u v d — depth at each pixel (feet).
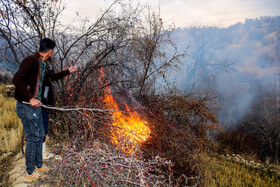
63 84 12.82
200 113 16.88
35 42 12.86
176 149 13.16
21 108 7.52
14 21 11.62
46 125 9.45
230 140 33.63
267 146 51.42
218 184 17.94
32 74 7.53
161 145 12.80
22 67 7.14
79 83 13.10
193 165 13.61
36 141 7.88
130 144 9.52
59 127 11.86
